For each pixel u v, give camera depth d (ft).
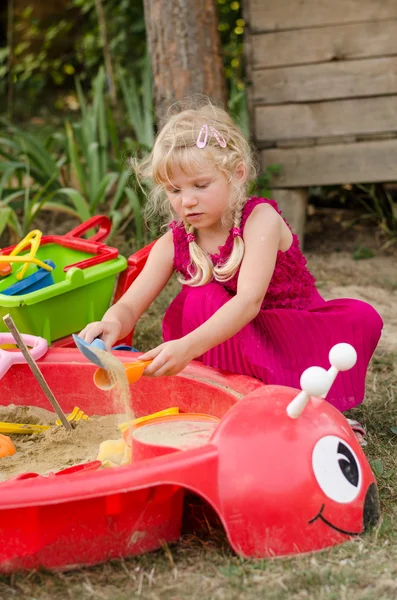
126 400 5.47
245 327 6.20
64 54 26.81
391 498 5.39
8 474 5.51
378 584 4.33
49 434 6.14
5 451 5.84
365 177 11.80
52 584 4.42
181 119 5.77
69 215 14.06
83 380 6.64
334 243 12.67
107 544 4.63
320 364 6.24
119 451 5.54
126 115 20.06
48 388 6.10
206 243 6.31
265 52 11.73
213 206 5.72
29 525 4.45
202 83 11.78
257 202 6.15
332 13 11.41
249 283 5.78
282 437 4.68
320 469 4.68
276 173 12.01
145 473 4.39
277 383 6.12
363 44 11.42
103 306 7.70
